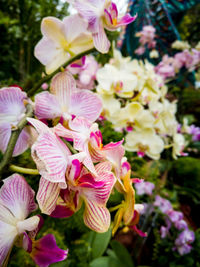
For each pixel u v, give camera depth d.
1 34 0.89
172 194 1.01
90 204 0.20
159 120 0.64
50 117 0.24
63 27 0.27
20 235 0.19
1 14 0.84
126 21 0.26
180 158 1.23
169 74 0.95
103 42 0.26
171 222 0.78
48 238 0.20
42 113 0.24
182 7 1.09
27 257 0.40
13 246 0.19
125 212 0.22
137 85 0.59
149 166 0.81
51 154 0.18
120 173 0.23
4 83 0.57
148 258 0.81
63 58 0.30
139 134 0.61
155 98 0.61
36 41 0.80
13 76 0.96
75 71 0.37
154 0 0.96
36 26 0.78
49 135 0.18
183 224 0.76
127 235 0.84
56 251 0.19
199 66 1.03
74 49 0.29
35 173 0.18
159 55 1.13
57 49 0.29
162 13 0.98
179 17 1.17
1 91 0.23
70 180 0.19
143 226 0.72
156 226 0.87
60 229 0.47
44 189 0.18
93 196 0.20
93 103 0.26
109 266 0.57
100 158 0.22
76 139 0.20
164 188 1.03
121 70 0.60
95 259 0.55
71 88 0.25
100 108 0.27
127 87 0.58
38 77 0.44
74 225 0.45
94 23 0.25
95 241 0.57
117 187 0.23
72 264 0.49
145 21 1.01
